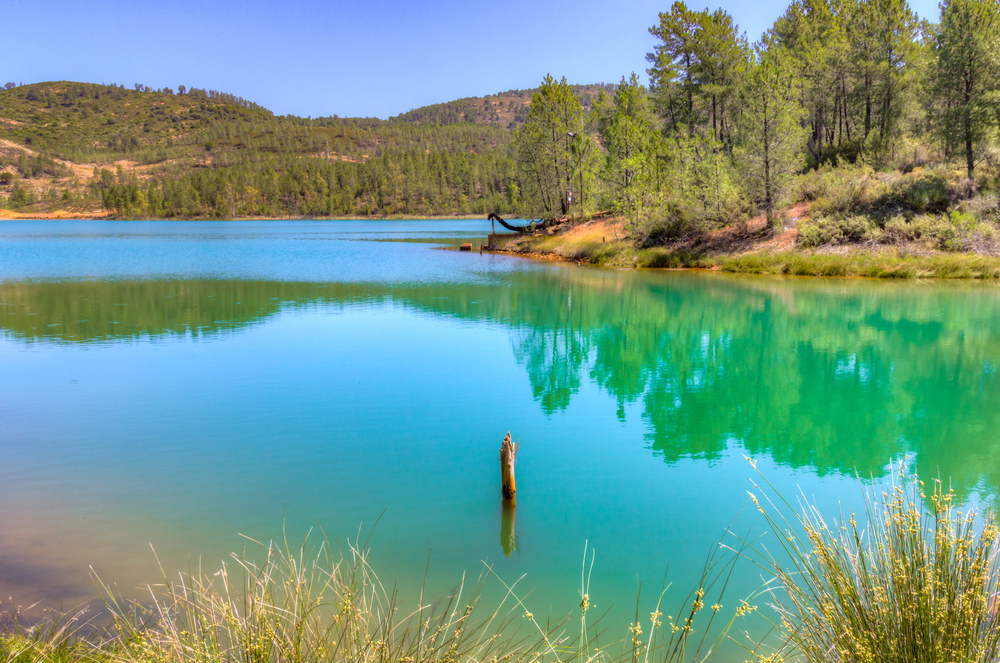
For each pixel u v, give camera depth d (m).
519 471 8.66
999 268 27.66
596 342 17.86
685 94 48.59
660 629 4.98
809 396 12.42
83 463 8.84
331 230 112.25
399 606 5.25
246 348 16.92
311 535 6.70
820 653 3.44
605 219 49.75
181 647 3.52
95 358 15.68
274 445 9.60
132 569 5.88
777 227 36.06
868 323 19.72
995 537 3.21
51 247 61.72
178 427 10.38
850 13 41.72
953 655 2.86
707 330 19.30
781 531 6.77
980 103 30.31
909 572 3.19
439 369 14.62
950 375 13.86
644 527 6.93
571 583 5.75
